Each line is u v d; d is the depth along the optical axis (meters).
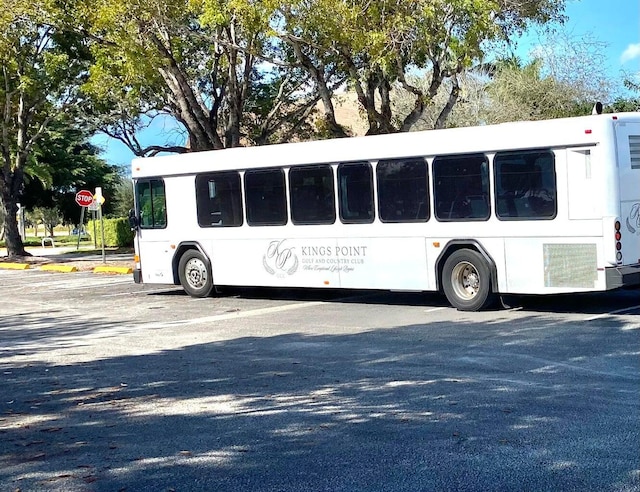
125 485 5.55
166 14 20.73
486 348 9.85
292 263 15.13
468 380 8.20
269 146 15.31
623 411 6.75
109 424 7.24
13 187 33.31
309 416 7.12
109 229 44.97
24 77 28.94
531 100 33.94
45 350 11.62
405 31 18.42
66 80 29.59
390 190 13.71
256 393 8.13
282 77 27.00
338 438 6.40
